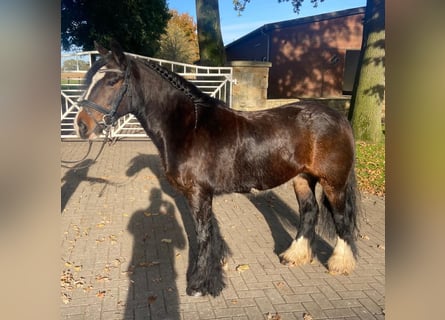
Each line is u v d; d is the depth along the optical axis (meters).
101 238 4.22
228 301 3.04
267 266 3.63
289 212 5.21
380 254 3.91
